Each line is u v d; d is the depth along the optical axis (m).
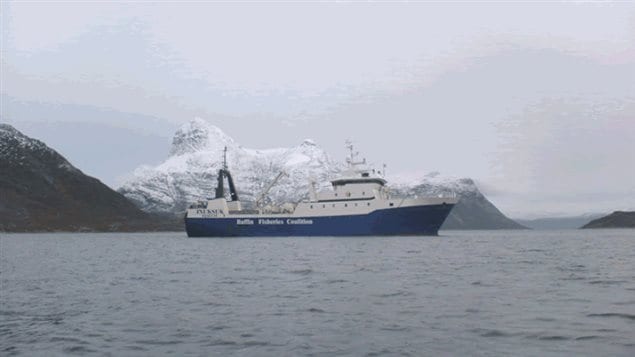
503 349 26.81
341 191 143.62
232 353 26.69
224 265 75.75
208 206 161.12
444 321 33.47
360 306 39.31
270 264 75.25
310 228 146.50
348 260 79.81
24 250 129.25
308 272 64.00
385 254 91.12
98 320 34.69
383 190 146.88
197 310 38.16
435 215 141.00
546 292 45.81
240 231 155.88
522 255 94.19
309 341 28.83
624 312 35.84
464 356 25.72
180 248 125.69
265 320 34.38
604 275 59.56
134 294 46.91
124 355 26.45
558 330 30.53
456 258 84.56
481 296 43.72
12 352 27.05
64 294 47.31
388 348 27.28
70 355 26.52
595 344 27.50
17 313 37.41
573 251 108.44
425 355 25.98
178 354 26.56
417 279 56.09
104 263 84.69
